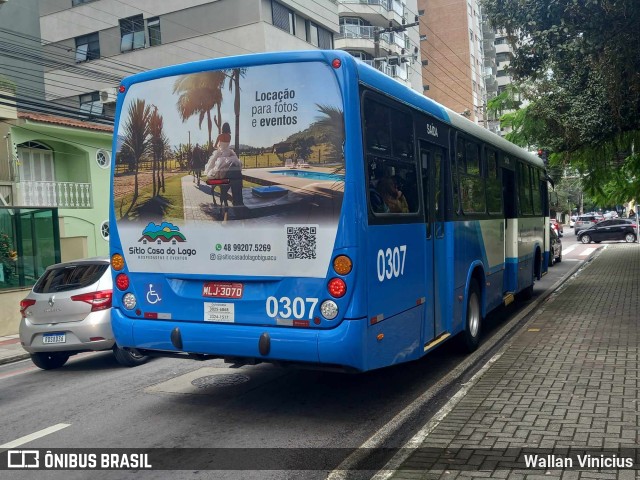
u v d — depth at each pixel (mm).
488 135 9555
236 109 5641
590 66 12195
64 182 20844
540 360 7406
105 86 30891
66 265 9094
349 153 5234
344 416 5996
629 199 25391
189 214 5836
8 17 31875
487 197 9383
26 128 19406
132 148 6137
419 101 6777
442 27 65938
